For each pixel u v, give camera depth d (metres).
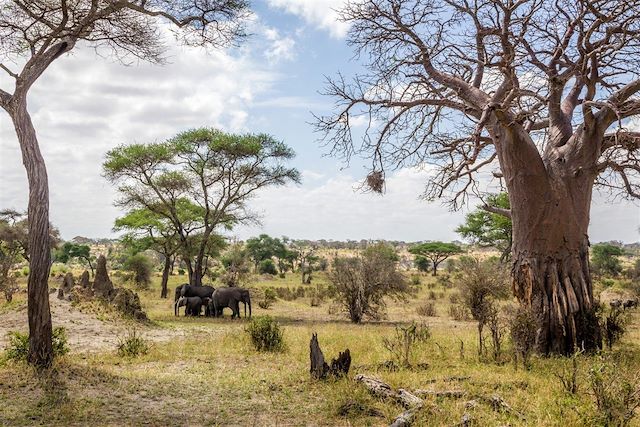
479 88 13.17
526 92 11.03
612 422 6.38
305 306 31.31
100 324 16.22
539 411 6.84
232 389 8.57
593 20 11.25
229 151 26.83
